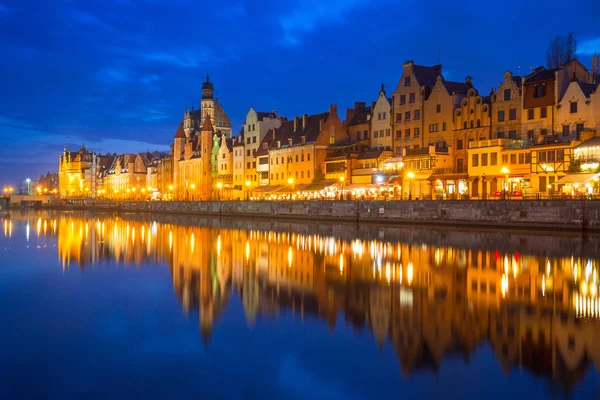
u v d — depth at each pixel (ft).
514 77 281.13
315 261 153.58
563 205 201.77
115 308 96.68
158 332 81.61
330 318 88.53
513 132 270.67
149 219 431.84
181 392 59.98
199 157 574.56
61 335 80.18
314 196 370.94
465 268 133.69
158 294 109.19
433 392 59.16
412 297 102.63
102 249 193.98
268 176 452.35
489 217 228.02
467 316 87.92
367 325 84.07
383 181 326.03
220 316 90.68
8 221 399.85
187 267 146.82
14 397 58.80
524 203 214.90
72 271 140.26
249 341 76.79
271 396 58.75
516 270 129.08
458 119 297.53
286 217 360.69
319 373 64.80
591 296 101.24
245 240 223.51
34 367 67.31
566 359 68.08
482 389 59.88
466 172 288.71
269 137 466.29
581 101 241.76
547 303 96.12
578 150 225.15
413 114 326.44
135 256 172.14
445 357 69.41
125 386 61.62
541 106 257.96
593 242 175.52
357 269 136.87
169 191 652.07
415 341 75.77
